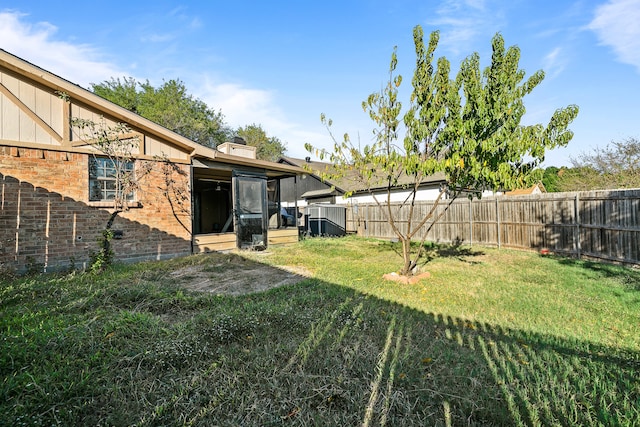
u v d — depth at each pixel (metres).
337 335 3.16
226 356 2.67
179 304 4.09
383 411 1.99
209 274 6.29
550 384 2.33
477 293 5.00
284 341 3.00
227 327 3.14
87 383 2.17
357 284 5.50
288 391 2.21
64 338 2.75
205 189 13.73
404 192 16.56
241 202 9.81
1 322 3.18
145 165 7.82
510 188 5.11
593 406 2.10
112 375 2.33
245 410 2.02
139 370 2.39
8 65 6.04
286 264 7.46
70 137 6.75
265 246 10.38
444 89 5.33
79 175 6.81
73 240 6.70
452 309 4.17
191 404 2.03
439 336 3.28
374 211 15.32
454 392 2.24
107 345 2.78
